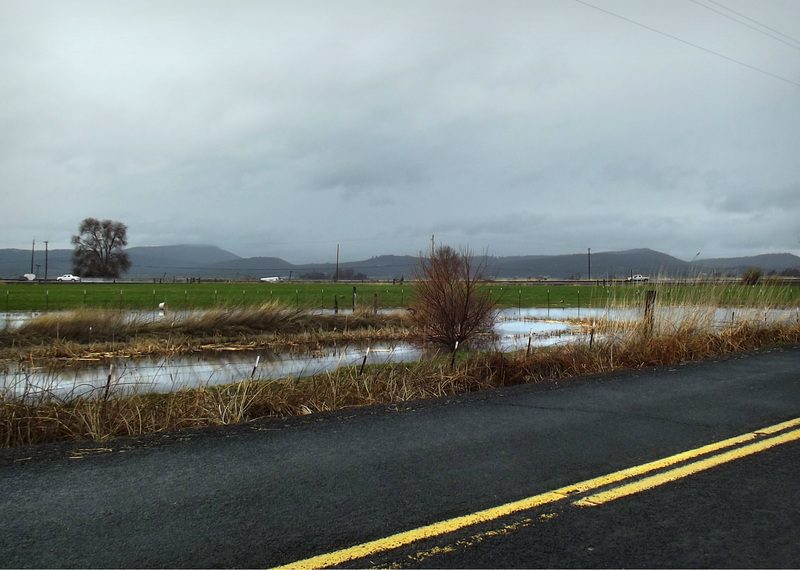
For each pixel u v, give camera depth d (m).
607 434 6.28
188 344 17.86
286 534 3.90
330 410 8.09
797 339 14.93
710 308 14.25
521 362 11.21
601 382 9.38
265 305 22.56
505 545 3.74
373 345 18.25
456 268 17.09
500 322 25.50
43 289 53.88
